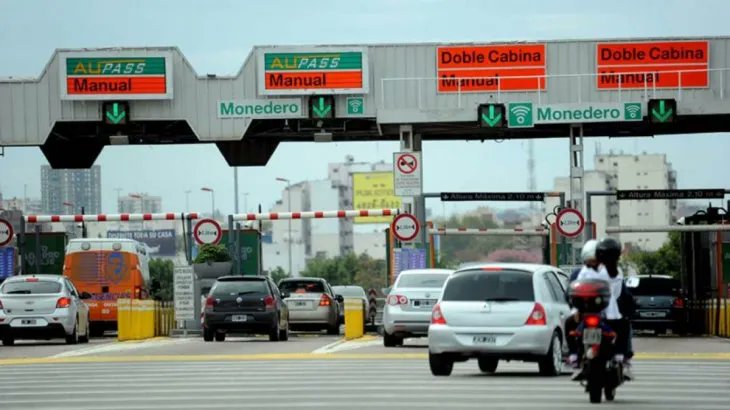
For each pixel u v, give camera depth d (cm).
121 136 9488
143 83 9288
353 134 9819
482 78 9275
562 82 9281
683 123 9862
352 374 4872
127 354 6488
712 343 7756
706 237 10269
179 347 7231
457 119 9200
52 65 9331
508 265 4778
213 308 8038
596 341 3506
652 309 9506
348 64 9244
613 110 9125
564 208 9306
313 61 9244
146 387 4319
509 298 4678
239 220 10094
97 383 4528
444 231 10450
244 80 9306
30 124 9344
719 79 9256
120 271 10075
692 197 9631
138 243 10388
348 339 8456
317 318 9850
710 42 9275
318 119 9275
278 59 9244
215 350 6831
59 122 9412
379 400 3731
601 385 3566
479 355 4666
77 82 9281
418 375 4806
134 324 8512
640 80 9288
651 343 7769
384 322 7194
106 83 9275
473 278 4741
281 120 9575
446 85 9281
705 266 10344
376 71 9300
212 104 9319
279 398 3834
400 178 9069
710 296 10206
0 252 9562
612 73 9275
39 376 4947
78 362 5875
